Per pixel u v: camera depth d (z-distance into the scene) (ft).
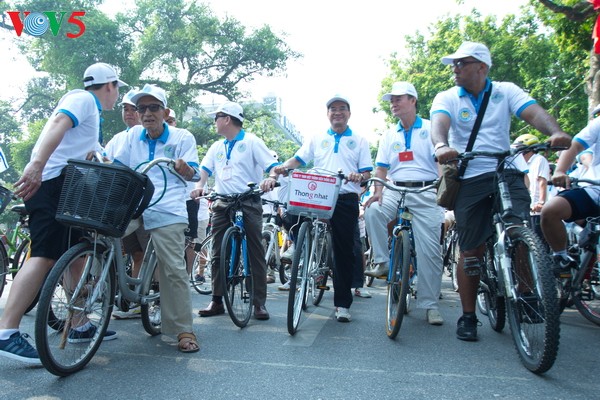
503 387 9.69
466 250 12.76
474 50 12.54
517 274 11.05
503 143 12.85
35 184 10.34
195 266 21.63
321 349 12.29
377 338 13.42
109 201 10.02
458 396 9.25
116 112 82.33
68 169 10.24
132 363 11.05
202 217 23.38
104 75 12.34
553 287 9.81
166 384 9.77
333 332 14.10
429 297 15.33
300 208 14.12
